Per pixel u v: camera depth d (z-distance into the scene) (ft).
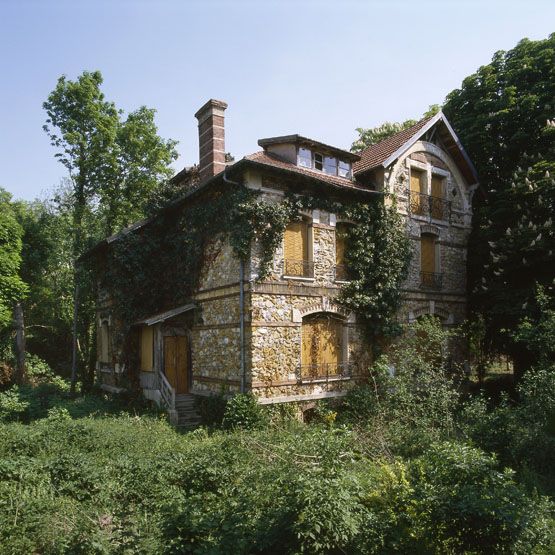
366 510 18.78
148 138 75.66
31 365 82.99
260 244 43.93
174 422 45.19
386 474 21.38
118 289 56.44
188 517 17.66
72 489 25.54
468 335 60.64
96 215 75.56
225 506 20.71
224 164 53.83
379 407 41.04
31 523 21.30
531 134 56.80
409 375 42.37
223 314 46.26
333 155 51.31
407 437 33.83
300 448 24.70
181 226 54.54
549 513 21.16
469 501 16.80
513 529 16.35
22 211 80.02
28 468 27.66
